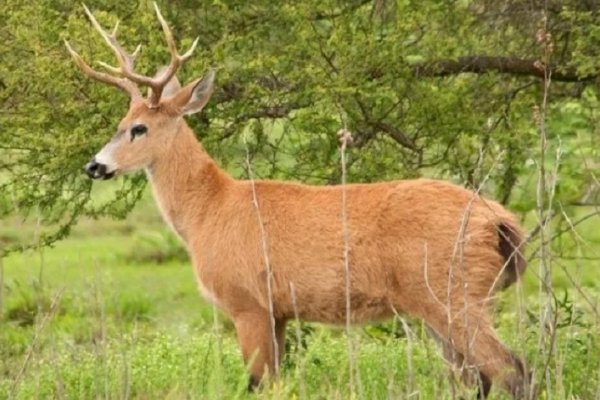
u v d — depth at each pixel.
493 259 13.70
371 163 17.64
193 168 15.58
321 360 14.98
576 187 19.03
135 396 14.31
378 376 14.12
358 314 14.41
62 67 17.58
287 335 16.11
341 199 14.45
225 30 18.47
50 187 18.66
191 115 18.33
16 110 18.55
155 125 15.69
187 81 17.80
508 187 19.16
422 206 13.94
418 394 11.84
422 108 18.06
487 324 13.64
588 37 18.45
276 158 18.83
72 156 17.67
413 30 18.53
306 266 14.50
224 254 15.07
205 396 12.88
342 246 14.33
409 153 18.70
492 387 13.42
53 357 13.37
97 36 17.66
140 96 15.95
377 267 14.05
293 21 18.02
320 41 17.91
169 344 15.91
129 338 17.27
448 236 13.77
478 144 18.44
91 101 17.89
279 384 12.70
